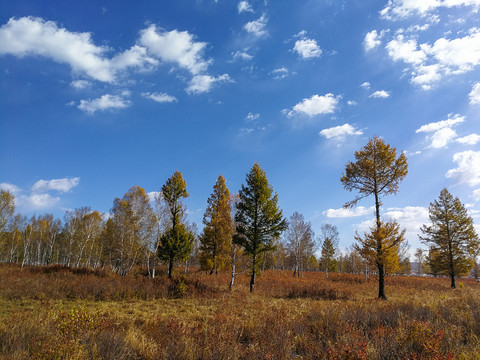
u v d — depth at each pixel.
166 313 12.62
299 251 41.50
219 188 30.94
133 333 7.01
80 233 42.22
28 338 6.25
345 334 7.11
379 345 6.07
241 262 24.47
